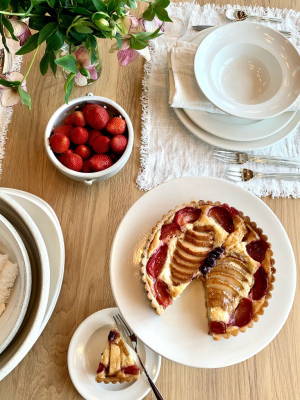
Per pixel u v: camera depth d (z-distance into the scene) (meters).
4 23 0.44
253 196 0.63
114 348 0.57
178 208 0.59
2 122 0.69
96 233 0.65
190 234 0.59
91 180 0.62
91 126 0.62
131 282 0.58
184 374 0.60
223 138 0.67
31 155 0.68
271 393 0.60
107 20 0.46
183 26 0.73
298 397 0.61
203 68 0.67
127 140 0.62
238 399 0.60
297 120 0.69
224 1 0.78
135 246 0.60
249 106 0.66
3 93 0.50
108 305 0.62
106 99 0.63
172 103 0.67
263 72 0.71
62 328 0.61
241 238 0.60
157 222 0.60
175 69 0.68
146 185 0.68
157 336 0.56
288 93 0.66
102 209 0.67
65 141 0.60
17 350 0.46
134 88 0.73
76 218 0.66
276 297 0.60
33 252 0.54
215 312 0.56
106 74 0.73
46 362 0.59
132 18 0.46
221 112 0.68
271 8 0.79
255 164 0.70
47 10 0.46
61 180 0.67
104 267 0.64
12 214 0.55
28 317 0.51
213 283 0.58
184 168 0.69
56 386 0.58
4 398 0.57
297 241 0.67
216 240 0.60
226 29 0.69
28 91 0.70
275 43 0.69
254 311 0.57
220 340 0.57
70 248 0.64
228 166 0.70
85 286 0.63
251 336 0.57
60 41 0.46
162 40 0.74
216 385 0.60
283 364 0.62
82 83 0.59
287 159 0.70
